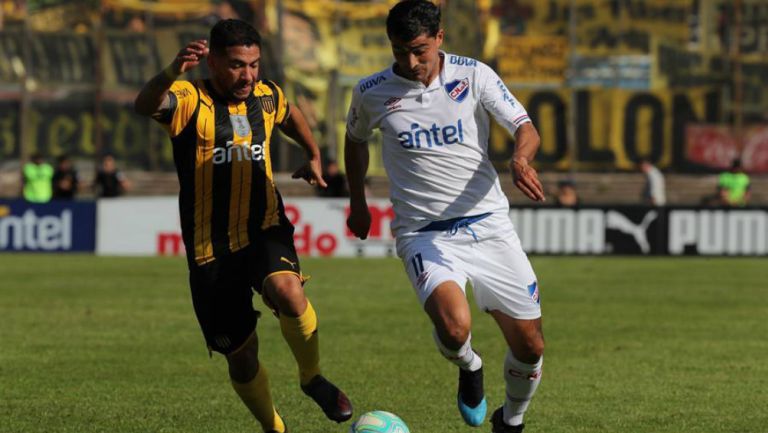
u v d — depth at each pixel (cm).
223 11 10088
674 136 10362
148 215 7438
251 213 2045
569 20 10250
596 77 10294
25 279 5650
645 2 10294
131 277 5769
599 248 7400
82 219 7462
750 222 7375
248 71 1973
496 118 2016
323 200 7312
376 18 10094
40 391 2738
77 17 10275
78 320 4075
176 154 2028
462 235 2045
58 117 10288
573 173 10325
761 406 2569
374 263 6738
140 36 10212
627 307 4528
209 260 2038
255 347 2086
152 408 2544
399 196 2088
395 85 2041
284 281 1972
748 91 10406
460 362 2039
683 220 7388
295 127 2161
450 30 10094
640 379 2911
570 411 2509
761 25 10356
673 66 10344
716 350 3409
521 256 2048
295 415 2486
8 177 10206
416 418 2445
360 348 3428
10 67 10250
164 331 3800
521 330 2038
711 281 5672
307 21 10050
